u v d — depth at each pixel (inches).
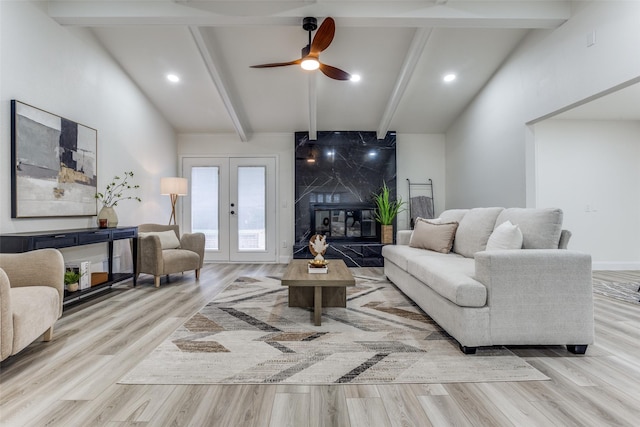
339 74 134.0
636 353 81.1
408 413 57.1
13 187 107.7
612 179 196.9
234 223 237.3
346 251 216.5
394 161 235.9
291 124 226.5
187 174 237.3
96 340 88.5
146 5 123.5
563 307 79.7
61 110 129.0
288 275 105.9
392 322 104.4
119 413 56.7
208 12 123.5
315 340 89.5
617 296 133.9
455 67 171.3
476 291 79.2
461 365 74.8
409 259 121.3
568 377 69.4
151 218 198.4
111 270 146.3
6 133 106.3
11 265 85.7
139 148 185.3
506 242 94.6
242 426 53.6
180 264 159.2
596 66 117.4
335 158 234.5
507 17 126.3
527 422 54.6
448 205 237.8
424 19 125.8
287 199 238.2
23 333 72.5
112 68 161.0
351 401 60.7
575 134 196.5
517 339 79.7
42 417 55.5
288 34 146.5
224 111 208.5
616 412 57.3
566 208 196.2
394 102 187.5
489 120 182.2
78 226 138.2
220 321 104.8
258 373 70.9
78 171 136.8
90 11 123.0
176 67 168.4
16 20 109.4
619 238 196.5
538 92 144.6
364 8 123.5
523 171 155.0
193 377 68.9
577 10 124.3
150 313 112.9
